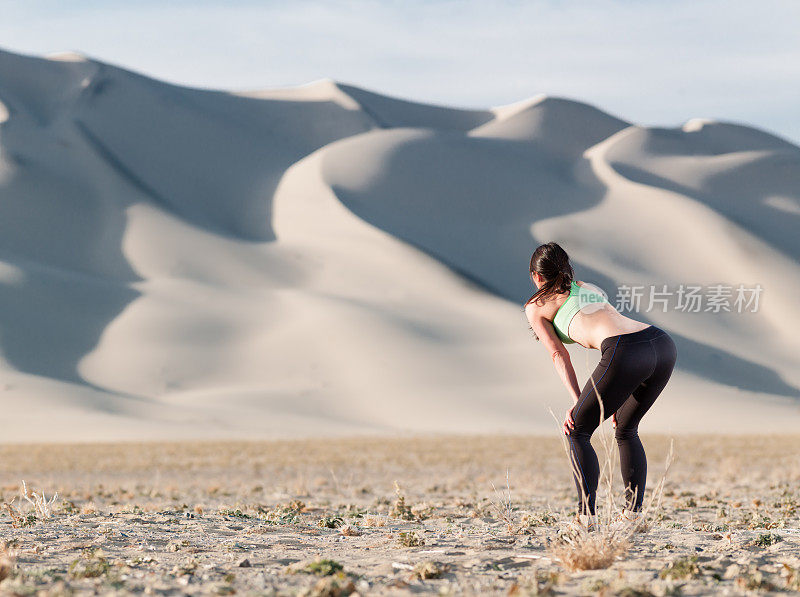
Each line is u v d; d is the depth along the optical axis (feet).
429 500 75.00
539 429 562.25
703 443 261.85
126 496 88.22
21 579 27.40
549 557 31.58
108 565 30.32
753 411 632.79
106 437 478.59
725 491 82.79
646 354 34.88
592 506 35.24
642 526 36.70
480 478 118.62
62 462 194.39
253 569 30.55
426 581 28.17
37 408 556.92
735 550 33.04
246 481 128.57
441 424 588.91
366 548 35.78
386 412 619.67
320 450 262.47
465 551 33.40
